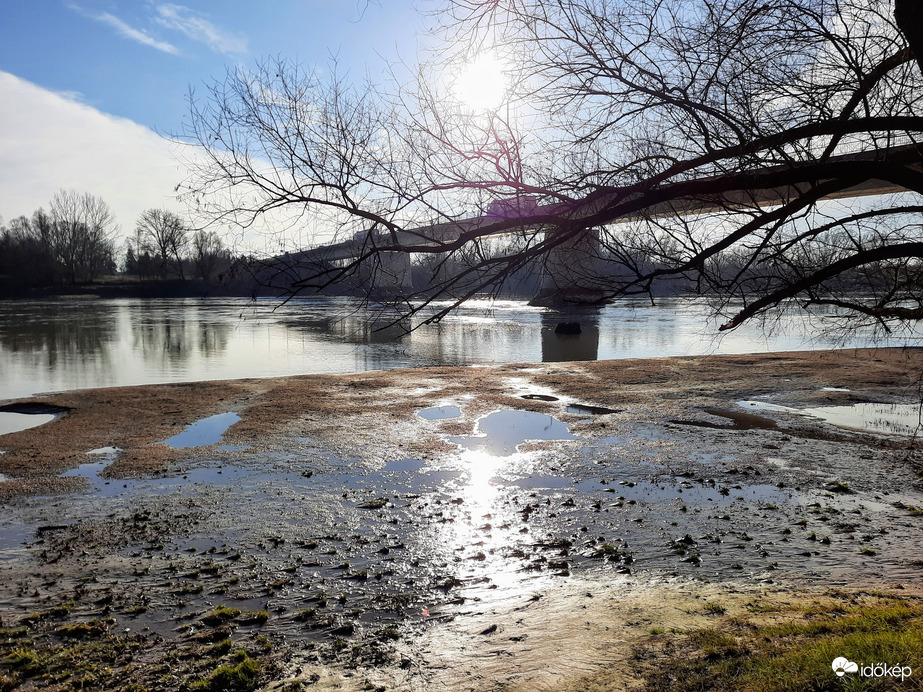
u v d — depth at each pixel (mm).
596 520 8781
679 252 4320
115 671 4984
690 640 4738
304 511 9211
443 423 14930
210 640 5555
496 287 4391
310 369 26031
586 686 4094
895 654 3637
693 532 8289
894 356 26078
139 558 7559
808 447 12734
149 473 11133
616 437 13609
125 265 110312
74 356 30141
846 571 6828
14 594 6586
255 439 13422
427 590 6648
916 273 4488
